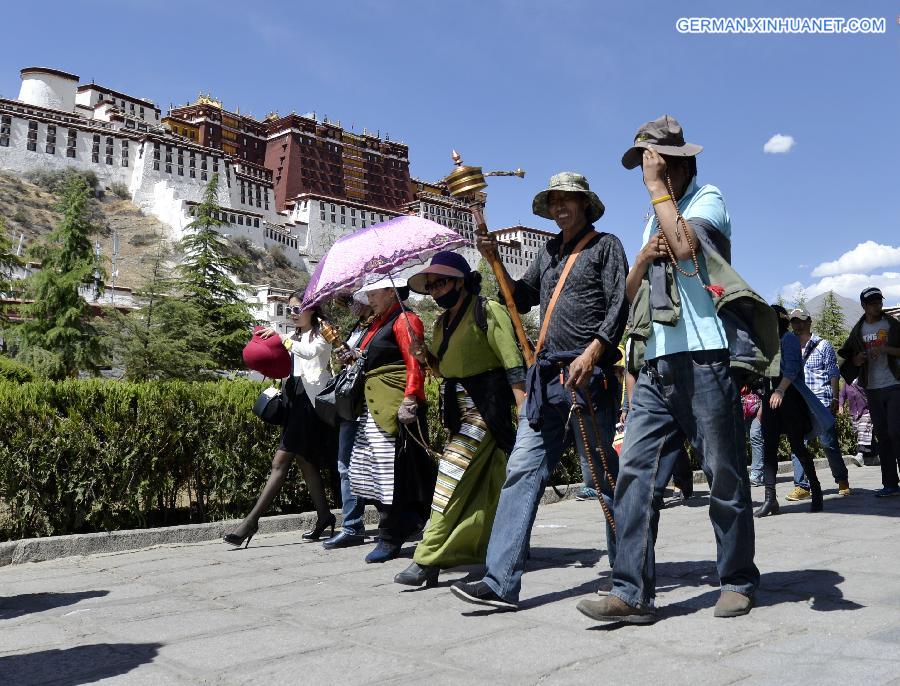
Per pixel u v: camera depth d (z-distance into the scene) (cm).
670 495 883
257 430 729
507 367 436
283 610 389
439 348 461
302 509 761
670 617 336
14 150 13050
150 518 686
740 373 332
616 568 334
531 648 302
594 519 716
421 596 413
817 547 499
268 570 509
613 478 391
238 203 14250
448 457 450
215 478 708
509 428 451
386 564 521
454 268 445
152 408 674
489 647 306
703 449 333
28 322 2906
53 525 623
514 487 379
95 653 321
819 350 841
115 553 601
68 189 3075
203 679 282
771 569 429
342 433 611
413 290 458
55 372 2708
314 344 627
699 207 339
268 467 735
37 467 616
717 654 280
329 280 575
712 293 324
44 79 14650
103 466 645
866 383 806
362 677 276
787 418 679
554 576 451
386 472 532
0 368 1378
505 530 373
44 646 335
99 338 2845
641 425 344
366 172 17950
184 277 2738
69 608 409
